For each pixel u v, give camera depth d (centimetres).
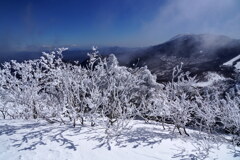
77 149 446
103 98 579
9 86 646
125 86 690
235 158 464
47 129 542
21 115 691
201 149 495
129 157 433
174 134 612
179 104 635
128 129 599
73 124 600
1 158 398
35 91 643
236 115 603
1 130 524
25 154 415
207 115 632
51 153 424
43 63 654
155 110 650
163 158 437
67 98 627
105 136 520
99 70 695
